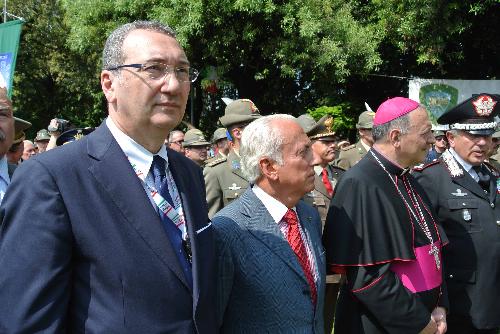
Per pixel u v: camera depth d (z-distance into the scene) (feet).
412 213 8.99
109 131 5.70
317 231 8.29
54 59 66.39
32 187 5.05
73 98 70.59
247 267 7.13
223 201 14.43
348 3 42.78
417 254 8.82
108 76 5.67
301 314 7.20
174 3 37.50
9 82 18.72
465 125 10.87
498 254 10.58
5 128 8.93
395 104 9.24
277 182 7.50
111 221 5.24
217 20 38.09
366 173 8.98
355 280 8.43
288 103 49.32
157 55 5.45
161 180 5.90
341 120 43.01
